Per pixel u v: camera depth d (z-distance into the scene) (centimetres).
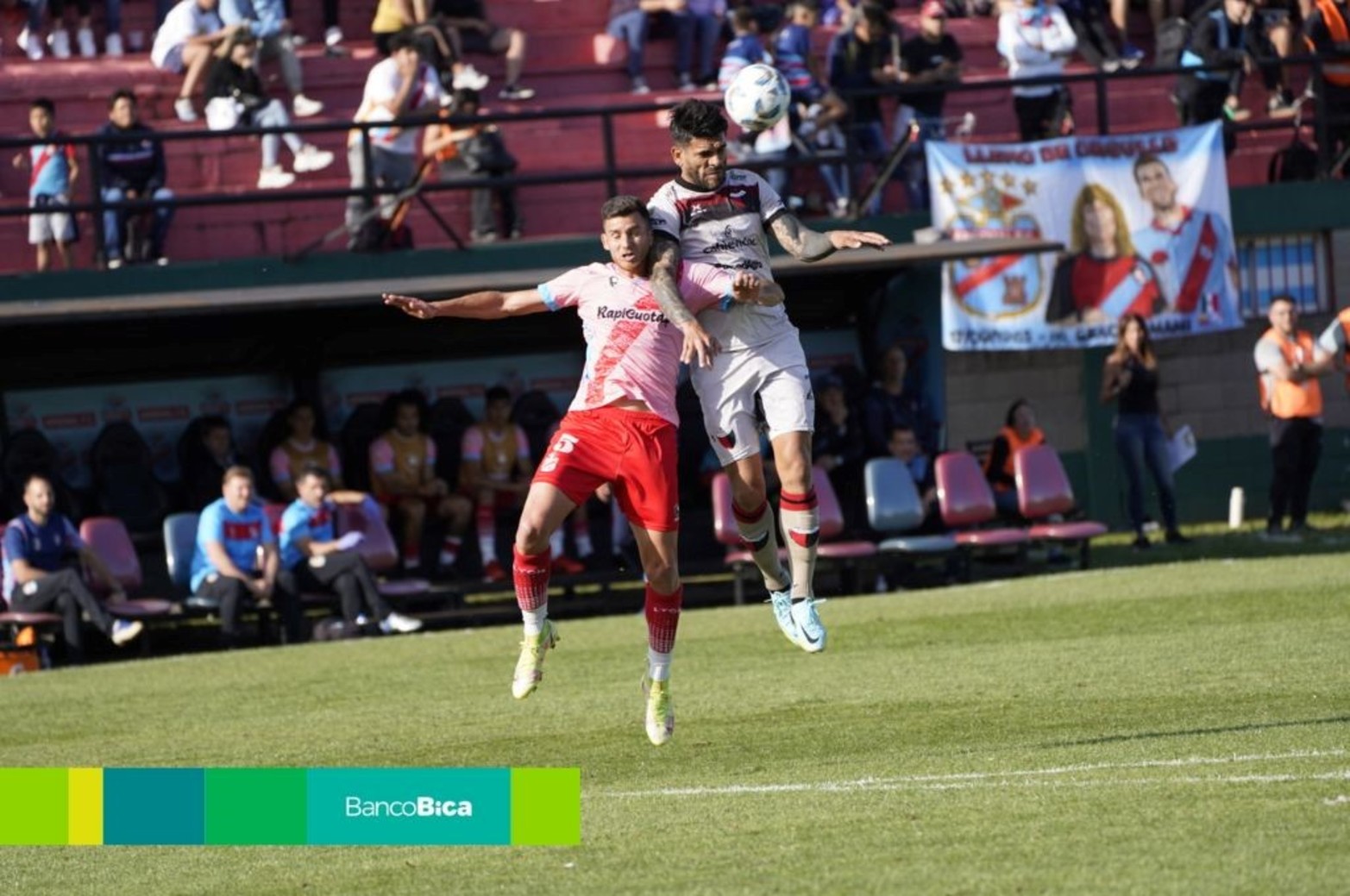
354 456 4522
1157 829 1591
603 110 4641
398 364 4628
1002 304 5000
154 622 4075
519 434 4434
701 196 2072
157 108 5309
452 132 4900
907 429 4528
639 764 2120
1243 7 5528
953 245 4478
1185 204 5172
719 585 4681
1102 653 2784
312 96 5431
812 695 2558
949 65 5219
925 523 4481
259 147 5134
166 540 4075
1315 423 4788
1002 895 1409
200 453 4284
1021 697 2416
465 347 4650
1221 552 4609
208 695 2997
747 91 2177
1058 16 5516
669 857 1616
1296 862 1451
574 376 4725
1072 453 5316
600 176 4647
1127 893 1392
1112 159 5125
